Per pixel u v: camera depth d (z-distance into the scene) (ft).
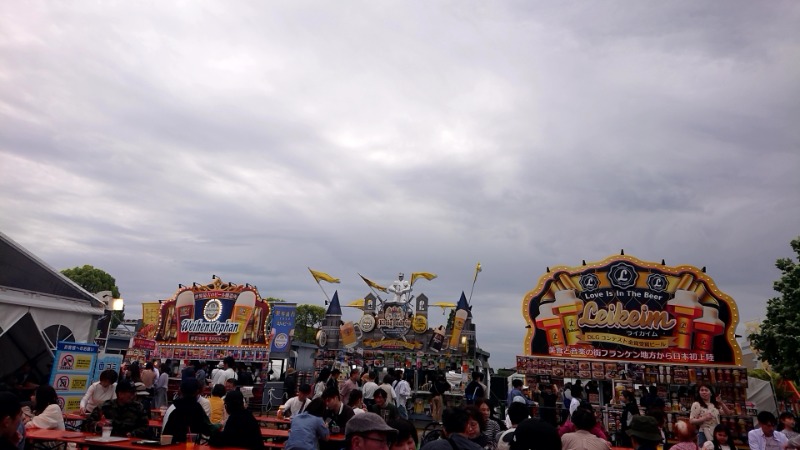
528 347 70.59
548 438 18.24
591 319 69.67
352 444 13.74
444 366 100.12
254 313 103.19
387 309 105.29
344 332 106.22
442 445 18.02
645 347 67.51
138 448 24.90
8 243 52.21
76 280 199.21
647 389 64.80
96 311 61.72
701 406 45.50
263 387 80.64
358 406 37.78
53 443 35.58
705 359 65.67
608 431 59.72
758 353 75.36
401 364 100.94
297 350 128.88
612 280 70.38
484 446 24.45
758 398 78.18
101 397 37.91
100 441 26.03
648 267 69.97
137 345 104.47
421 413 85.30
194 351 102.32
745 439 58.70
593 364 67.62
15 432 15.33
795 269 68.33
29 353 54.29
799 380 67.10
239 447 26.84
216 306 104.73
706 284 67.87
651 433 22.34
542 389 65.41
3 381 51.01
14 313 51.65
